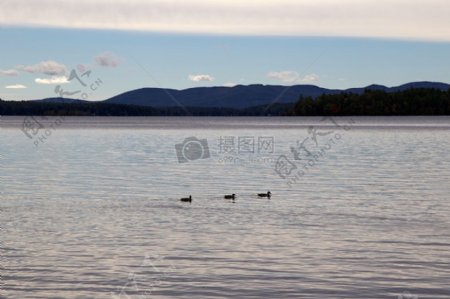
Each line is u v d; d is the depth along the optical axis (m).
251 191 42.53
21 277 21.77
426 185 44.66
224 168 59.50
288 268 22.78
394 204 36.22
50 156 73.44
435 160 66.06
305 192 41.72
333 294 20.05
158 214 33.34
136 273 22.28
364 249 25.34
